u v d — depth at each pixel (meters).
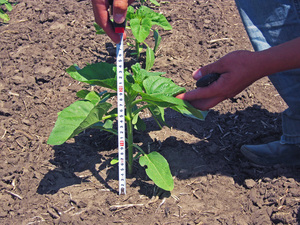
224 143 0.99
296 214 0.76
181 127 1.05
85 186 0.85
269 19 0.83
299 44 0.64
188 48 1.37
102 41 1.41
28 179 0.87
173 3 1.65
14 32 1.46
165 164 0.78
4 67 1.28
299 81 0.82
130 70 1.26
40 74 1.23
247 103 1.13
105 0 0.71
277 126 1.04
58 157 0.94
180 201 0.82
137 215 0.78
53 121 1.07
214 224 0.76
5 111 1.09
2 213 0.79
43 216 0.79
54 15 1.53
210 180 0.87
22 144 0.98
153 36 1.41
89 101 0.74
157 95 0.71
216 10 1.59
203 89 0.72
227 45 1.38
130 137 0.83
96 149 0.98
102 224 0.76
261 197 0.82
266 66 0.67
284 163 0.90
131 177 0.88
